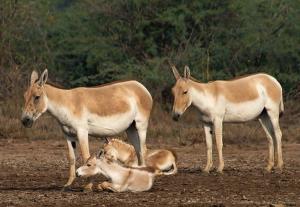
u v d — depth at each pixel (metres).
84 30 77.81
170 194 36.06
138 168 36.97
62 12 83.69
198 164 48.78
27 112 36.75
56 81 75.38
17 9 75.19
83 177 38.50
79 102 37.53
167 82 69.19
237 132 59.81
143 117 40.00
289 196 35.53
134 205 33.12
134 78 70.25
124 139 55.72
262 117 46.34
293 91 71.12
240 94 44.75
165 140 58.88
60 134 60.09
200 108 44.25
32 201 34.41
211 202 33.78
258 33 73.75
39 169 46.56
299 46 73.00
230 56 73.56
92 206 33.00
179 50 72.81
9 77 70.88
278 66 73.06
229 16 75.38
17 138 59.91
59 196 35.62
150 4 76.00
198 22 74.25
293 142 58.53
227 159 50.97
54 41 79.00
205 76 70.06
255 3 75.94
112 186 36.50
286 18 74.44
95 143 58.06
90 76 73.06
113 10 76.81
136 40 75.75
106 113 38.12
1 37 73.56
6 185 40.09
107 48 75.44
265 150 55.06
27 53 75.75
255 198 34.94
